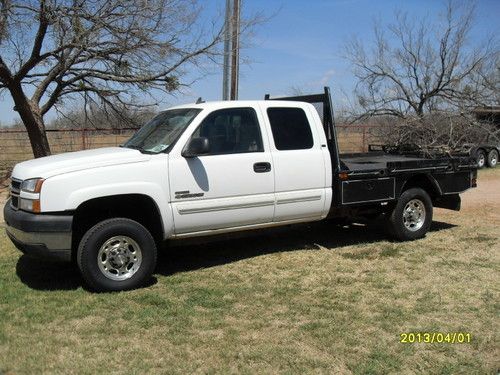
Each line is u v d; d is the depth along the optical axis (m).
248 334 4.63
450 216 10.23
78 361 4.08
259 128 6.56
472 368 4.06
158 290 5.79
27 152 18.50
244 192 6.37
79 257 5.54
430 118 14.27
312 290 5.82
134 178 5.69
